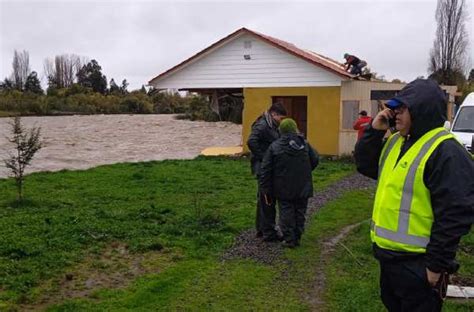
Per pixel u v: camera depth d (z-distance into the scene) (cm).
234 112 4659
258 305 598
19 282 642
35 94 7869
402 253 357
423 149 352
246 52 2211
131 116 6638
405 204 356
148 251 787
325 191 1330
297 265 730
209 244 816
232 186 1370
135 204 1117
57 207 1086
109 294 620
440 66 4244
